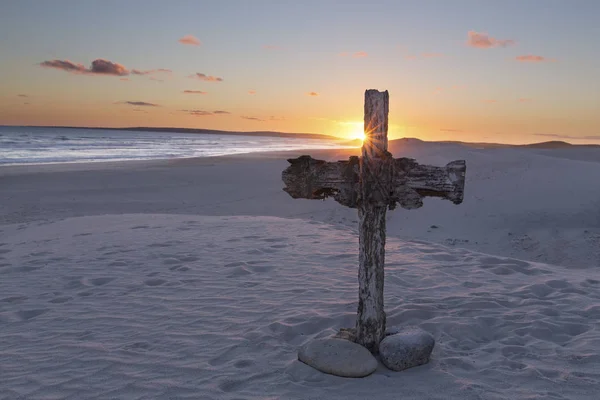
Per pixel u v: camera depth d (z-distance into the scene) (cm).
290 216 1667
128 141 10150
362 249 388
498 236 1316
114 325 454
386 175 368
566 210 1462
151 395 321
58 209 1741
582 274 679
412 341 374
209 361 375
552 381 343
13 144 6638
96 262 708
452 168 357
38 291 572
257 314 479
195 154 5797
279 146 11069
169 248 794
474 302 515
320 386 338
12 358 383
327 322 457
